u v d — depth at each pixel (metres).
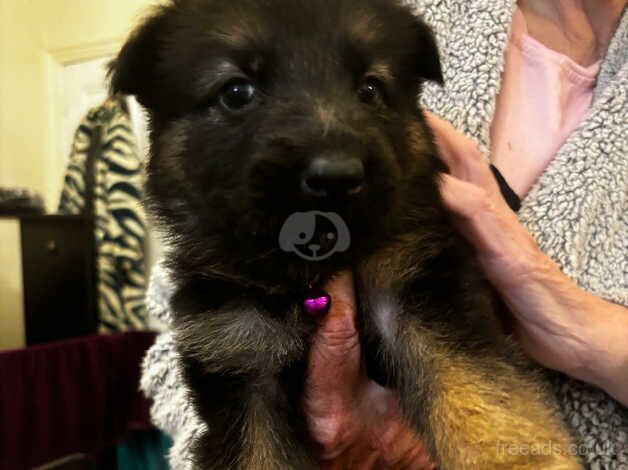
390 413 0.22
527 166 0.29
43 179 0.75
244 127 0.19
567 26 0.31
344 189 0.15
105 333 0.54
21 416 0.42
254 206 0.17
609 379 0.22
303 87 0.19
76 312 0.56
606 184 0.26
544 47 0.30
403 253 0.21
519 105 0.30
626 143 0.27
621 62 0.29
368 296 0.21
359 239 0.17
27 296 0.53
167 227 0.22
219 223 0.19
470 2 0.30
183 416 0.27
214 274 0.21
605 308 0.23
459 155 0.25
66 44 0.73
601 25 0.31
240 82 0.20
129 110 0.58
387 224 0.19
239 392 0.21
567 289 0.23
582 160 0.26
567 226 0.26
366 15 0.21
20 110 0.73
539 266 0.22
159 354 0.31
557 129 0.29
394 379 0.22
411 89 0.23
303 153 0.16
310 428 0.22
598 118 0.27
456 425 0.19
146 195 0.23
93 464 0.36
